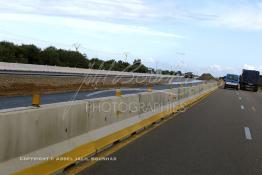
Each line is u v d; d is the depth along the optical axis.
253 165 9.41
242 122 18.53
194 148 11.16
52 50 101.69
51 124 7.78
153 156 9.79
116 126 11.74
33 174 6.88
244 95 50.41
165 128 15.06
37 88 38.03
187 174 8.25
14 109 7.00
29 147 7.02
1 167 6.23
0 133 6.25
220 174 8.39
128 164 8.82
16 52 91.00
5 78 38.59
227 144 12.12
